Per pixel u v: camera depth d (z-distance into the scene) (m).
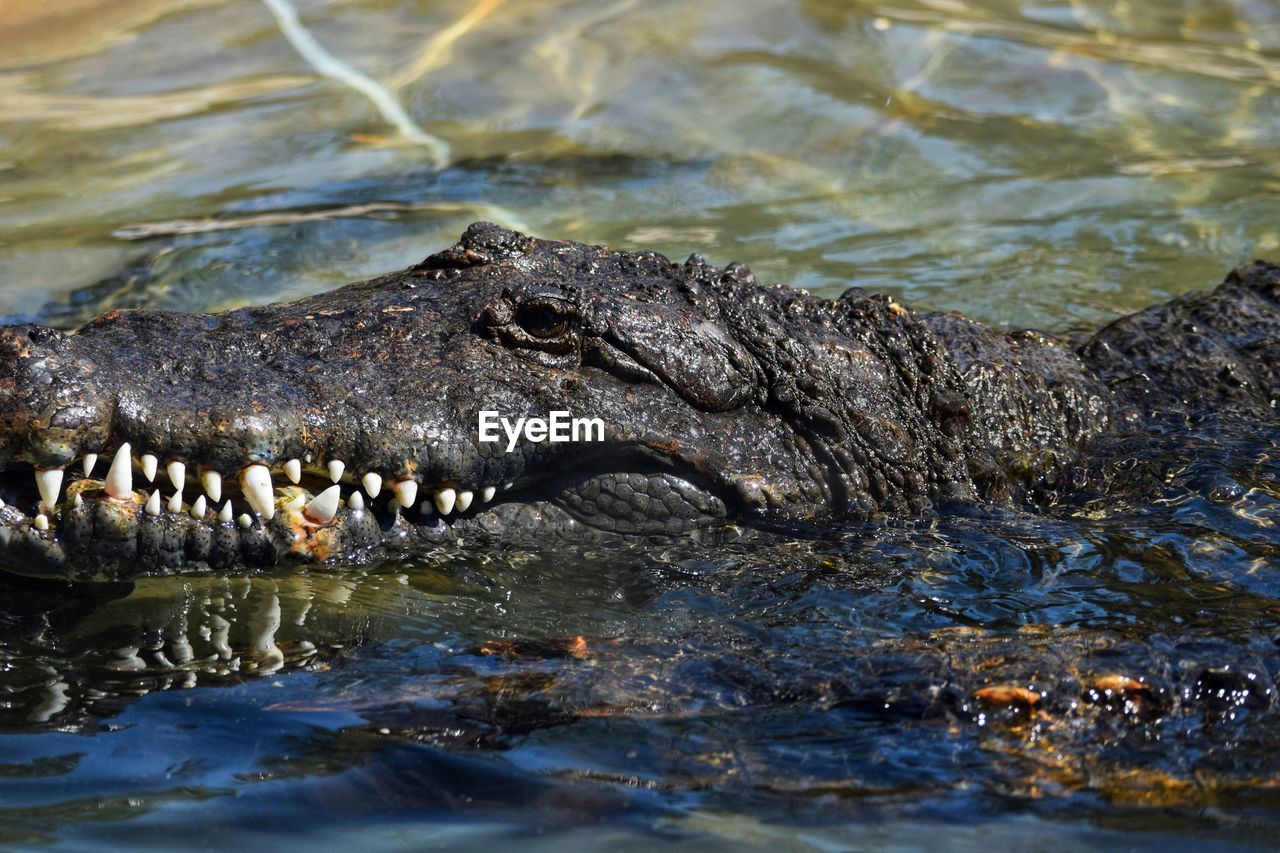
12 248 16.02
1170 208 18.61
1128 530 10.19
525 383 9.67
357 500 9.44
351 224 16.88
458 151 19.55
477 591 9.30
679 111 21.30
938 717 7.35
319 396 9.12
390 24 24.22
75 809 6.63
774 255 16.53
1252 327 13.78
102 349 8.90
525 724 7.38
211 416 8.65
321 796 6.73
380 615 8.88
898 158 19.98
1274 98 22.58
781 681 7.78
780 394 10.41
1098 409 11.99
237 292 14.83
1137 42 24.89
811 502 10.40
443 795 6.74
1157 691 7.54
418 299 10.20
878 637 8.41
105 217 17.03
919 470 10.71
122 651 8.30
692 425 10.10
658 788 6.81
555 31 24.03
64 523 8.40
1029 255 16.95
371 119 20.53
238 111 20.66
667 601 9.16
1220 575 9.36
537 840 6.39
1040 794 6.81
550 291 9.99
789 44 23.89
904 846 6.37
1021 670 7.62
